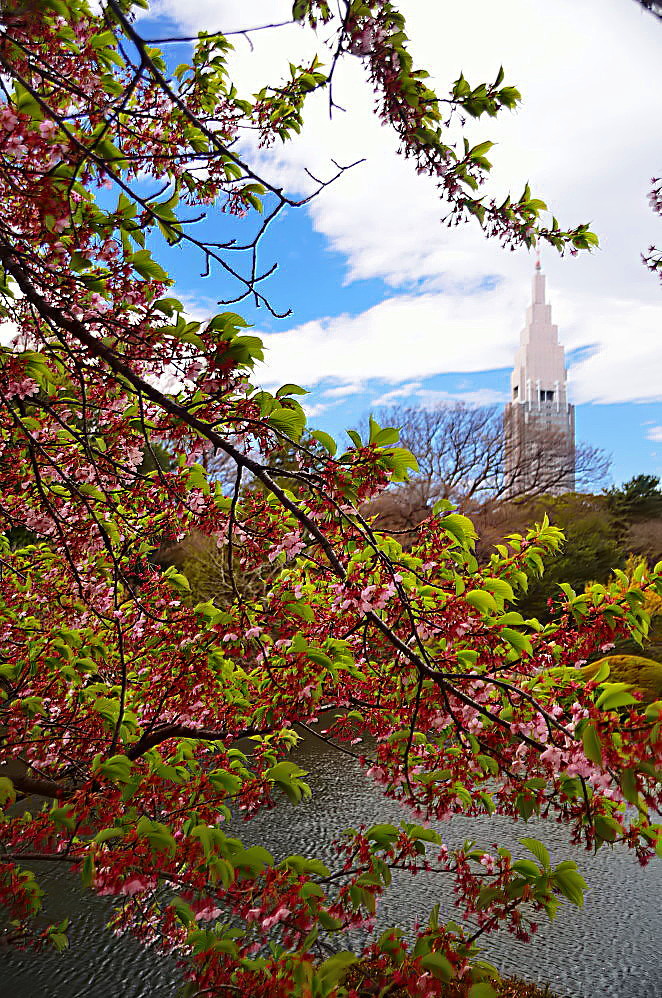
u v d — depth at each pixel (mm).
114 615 2383
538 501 21531
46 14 1471
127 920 2621
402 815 6191
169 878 1614
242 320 1444
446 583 2086
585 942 4688
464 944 1709
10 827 1773
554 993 4059
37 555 2973
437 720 1921
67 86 1374
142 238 1623
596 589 2303
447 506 1991
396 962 1601
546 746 1619
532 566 2566
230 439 1608
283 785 2008
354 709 2297
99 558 2555
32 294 1432
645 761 1337
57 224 1353
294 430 1560
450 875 5395
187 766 2391
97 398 2158
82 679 2566
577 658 2215
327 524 1724
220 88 2658
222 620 2268
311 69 2621
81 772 2430
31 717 2291
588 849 1725
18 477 2471
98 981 4113
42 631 2701
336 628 2207
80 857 1745
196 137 2377
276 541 1969
